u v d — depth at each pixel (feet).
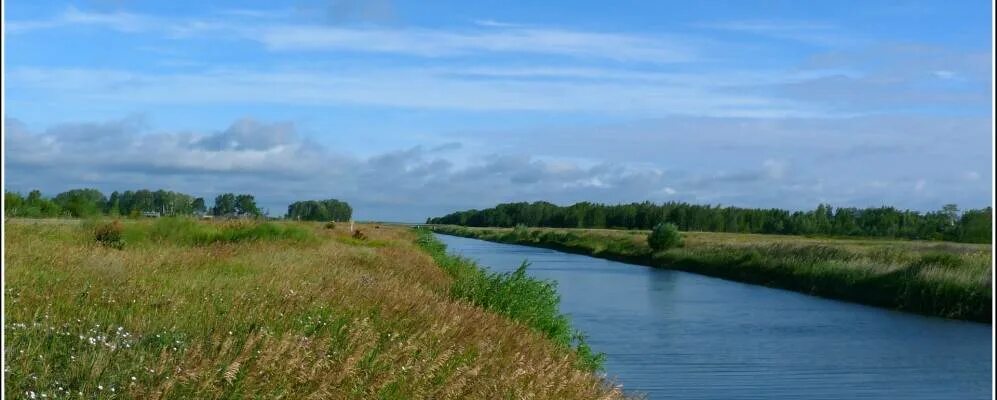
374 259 81.00
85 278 39.19
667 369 59.00
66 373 23.81
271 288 42.39
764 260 150.20
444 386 28.40
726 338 74.79
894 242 229.66
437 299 49.29
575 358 48.01
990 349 71.31
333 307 38.96
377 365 28.99
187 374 23.93
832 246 157.79
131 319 31.48
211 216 105.70
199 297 37.73
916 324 87.92
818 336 77.82
